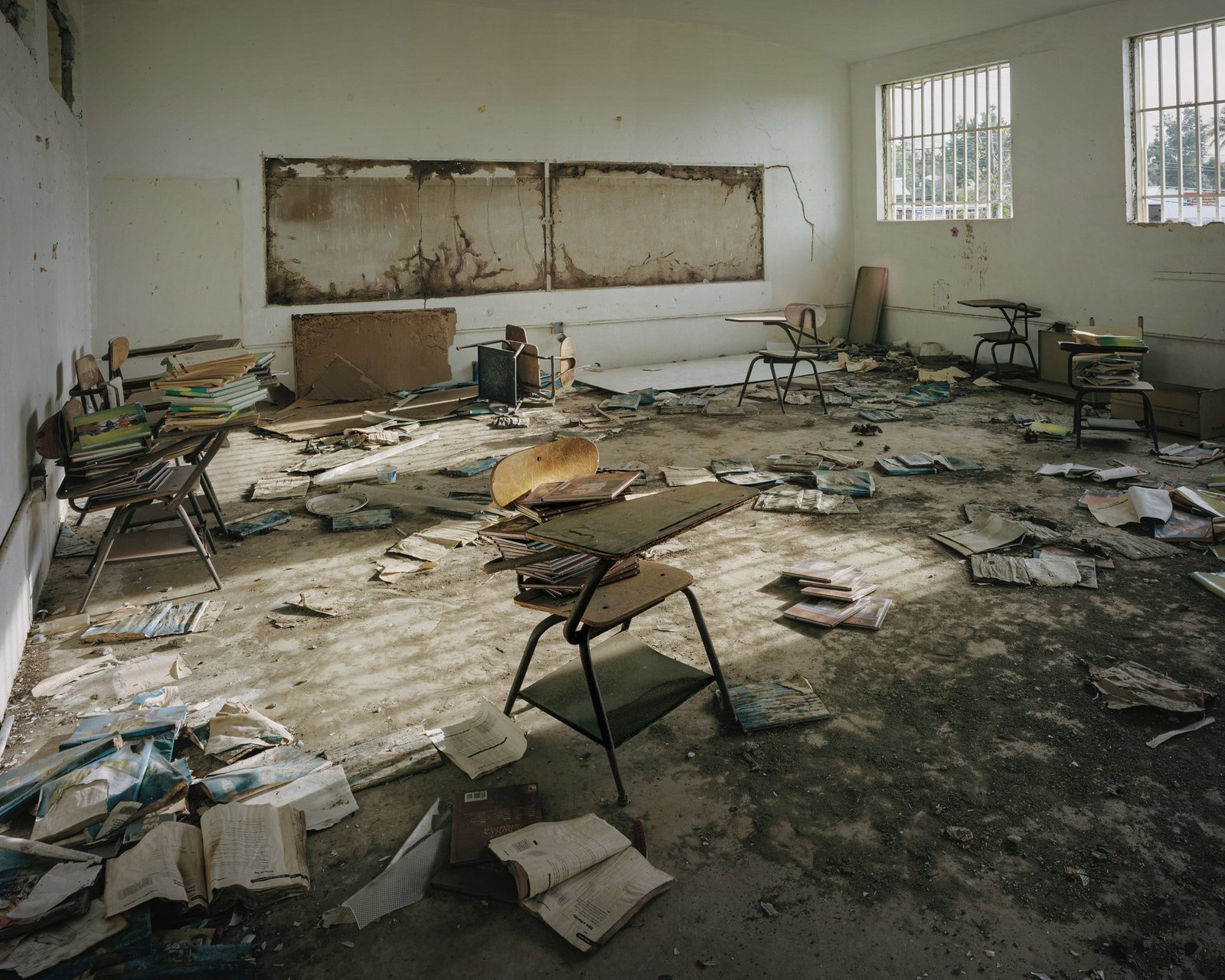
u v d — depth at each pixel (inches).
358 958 77.9
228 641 144.4
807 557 175.5
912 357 426.0
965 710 116.7
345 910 83.3
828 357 434.0
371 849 92.8
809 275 466.0
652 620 147.9
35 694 126.5
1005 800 97.2
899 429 289.7
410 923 82.0
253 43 336.5
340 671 132.9
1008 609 147.6
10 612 130.9
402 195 369.7
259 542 194.7
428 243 377.7
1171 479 219.9
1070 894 82.7
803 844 91.1
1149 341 328.8
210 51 330.6
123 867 84.4
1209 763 102.8
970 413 309.9
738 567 171.5
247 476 250.4
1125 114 327.3
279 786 101.7
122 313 333.1
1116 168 333.1
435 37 365.1
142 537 173.6
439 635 145.0
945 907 81.6
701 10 383.2
